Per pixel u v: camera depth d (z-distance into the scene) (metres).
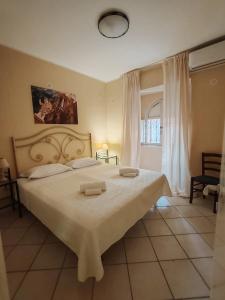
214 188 2.32
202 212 2.41
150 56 2.81
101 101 4.04
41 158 2.89
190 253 1.63
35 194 1.87
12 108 2.49
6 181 2.30
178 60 2.77
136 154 3.59
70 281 1.36
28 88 2.65
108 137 4.25
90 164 3.20
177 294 1.24
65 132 3.25
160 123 3.85
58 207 1.52
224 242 0.87
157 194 2.29
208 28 2.10
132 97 3.51
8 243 1.83
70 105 3.30
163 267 1.48
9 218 2.33
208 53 2.45
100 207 1.48
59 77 3.08
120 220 1.48
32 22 1.89
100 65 3.13
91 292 1.26
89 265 1.20
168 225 2.11
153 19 1.90
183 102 2.83
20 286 1.32
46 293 1.26
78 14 1.79
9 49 2.41
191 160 3.01
